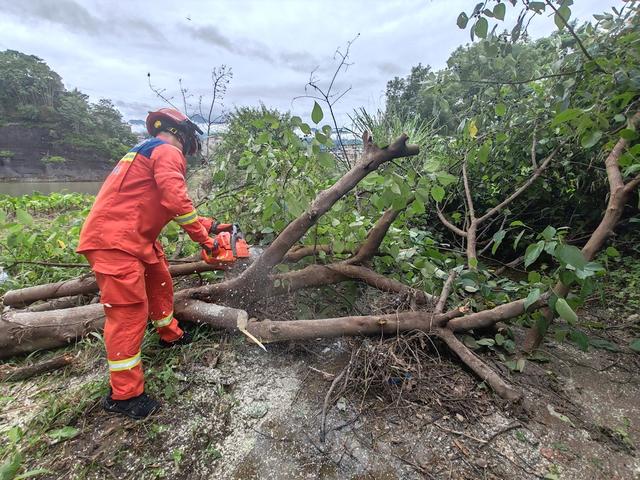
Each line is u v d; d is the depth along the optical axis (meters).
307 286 2.23
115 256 1.43
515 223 1.97
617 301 2.59
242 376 1.73
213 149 5.29
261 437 1.38
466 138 3.25
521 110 3.06
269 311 2.23
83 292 2.23
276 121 2.30
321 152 2.04
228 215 3.28
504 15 1.68
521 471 1.25
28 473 1.11
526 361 1.90
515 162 3.37
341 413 1.49
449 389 1.64
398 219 2.58
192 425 1.43
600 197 3.16
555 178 3.22
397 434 1.40
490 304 2.34
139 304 1.48
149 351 1.84
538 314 1.80
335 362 1.84
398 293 2.21
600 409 1.59
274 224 2.62
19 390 1.66
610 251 1.80
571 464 1.29
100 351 1.89
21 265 2.74
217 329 2.01
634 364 1.93
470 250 2.48
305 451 1.32
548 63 2.88
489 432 1.42
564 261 1.48
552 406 1.58
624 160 1.82
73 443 1.35
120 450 1.31
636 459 1.32
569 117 1.78
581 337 1.66
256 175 2.73
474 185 3.63
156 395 1.58
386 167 2.06
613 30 2.28
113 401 1.46
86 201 6.30
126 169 1.51
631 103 2.06
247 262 2.58
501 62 2.24
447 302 2.31
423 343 1.81
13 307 2.29
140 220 1.52
